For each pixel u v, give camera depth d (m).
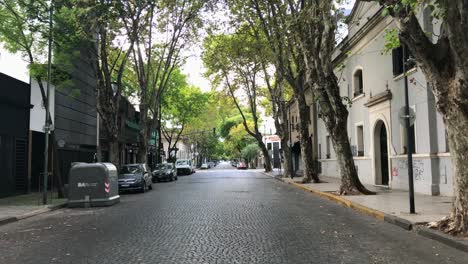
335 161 33.62
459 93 9.32
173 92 52.66
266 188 27.06
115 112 25.50
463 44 9.05
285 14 23.98
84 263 7.77
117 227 11.95
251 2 27.66
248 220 12.91
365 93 25.66
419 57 9.88
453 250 8.66
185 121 62.66
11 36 18.84
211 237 10.20
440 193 17.66
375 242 9.47
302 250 8.66
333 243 9.37
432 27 17.61
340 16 19.05
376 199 16.98
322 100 20.16
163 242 9.63
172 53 35.28
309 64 20.42
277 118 39.62
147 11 25.89
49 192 25.02
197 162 108.56
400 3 9.63
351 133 28.84
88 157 33.38
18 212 15.45
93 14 20.78
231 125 96.81
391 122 21.86
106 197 18.09
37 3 19.41
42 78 21.06
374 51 24.05
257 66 41.09
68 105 29.17
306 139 29.36
